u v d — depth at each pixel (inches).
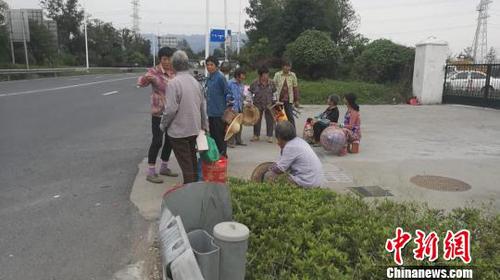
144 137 379.2
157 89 234.7
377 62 856.3
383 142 377.7
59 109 548.7
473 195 230.8
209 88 283.9
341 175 265.0
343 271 122.3
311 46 914.1
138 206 205.9
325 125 350.0
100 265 151.9
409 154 328.5
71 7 2704.2
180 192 134.6
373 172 273.6
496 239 137.9
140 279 143.5
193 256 106.6
